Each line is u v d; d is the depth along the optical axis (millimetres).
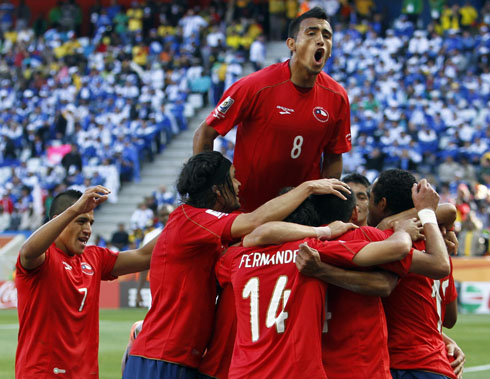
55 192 76875
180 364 15906
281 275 14125
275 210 15094
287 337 13758
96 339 17328
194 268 16062
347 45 88438
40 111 91438
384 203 16000
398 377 15234
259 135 18328
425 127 73625
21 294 16531
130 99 88250
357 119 76062
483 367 31547
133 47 99125
